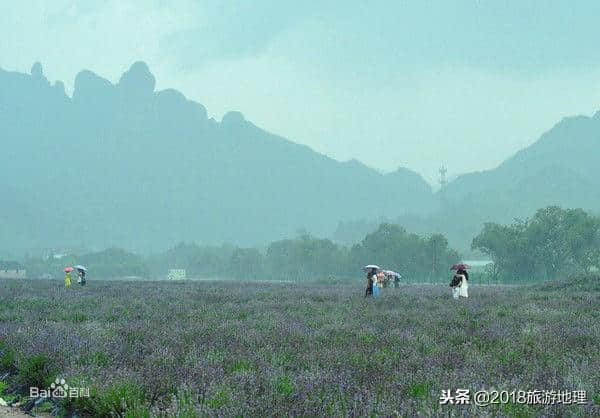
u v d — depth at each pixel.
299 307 21.52
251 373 8.38
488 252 122.75
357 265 158.88
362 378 8.30
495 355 10.45
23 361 9.72
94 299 24.83
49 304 21.95
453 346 11.52
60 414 8.04
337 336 12.88
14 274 198.62
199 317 17.31
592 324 14.82
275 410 6.50
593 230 109.62
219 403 6.79
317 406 6.64
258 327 14.33
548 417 6.50
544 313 18.39
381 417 6.23
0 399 8.73
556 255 115.12
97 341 11.14
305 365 9.62
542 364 9.40
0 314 17.67
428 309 20.84
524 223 121.88
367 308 20.88
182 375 8.48
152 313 18.41
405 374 8.46
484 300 25.56
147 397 7.74
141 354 10.43
